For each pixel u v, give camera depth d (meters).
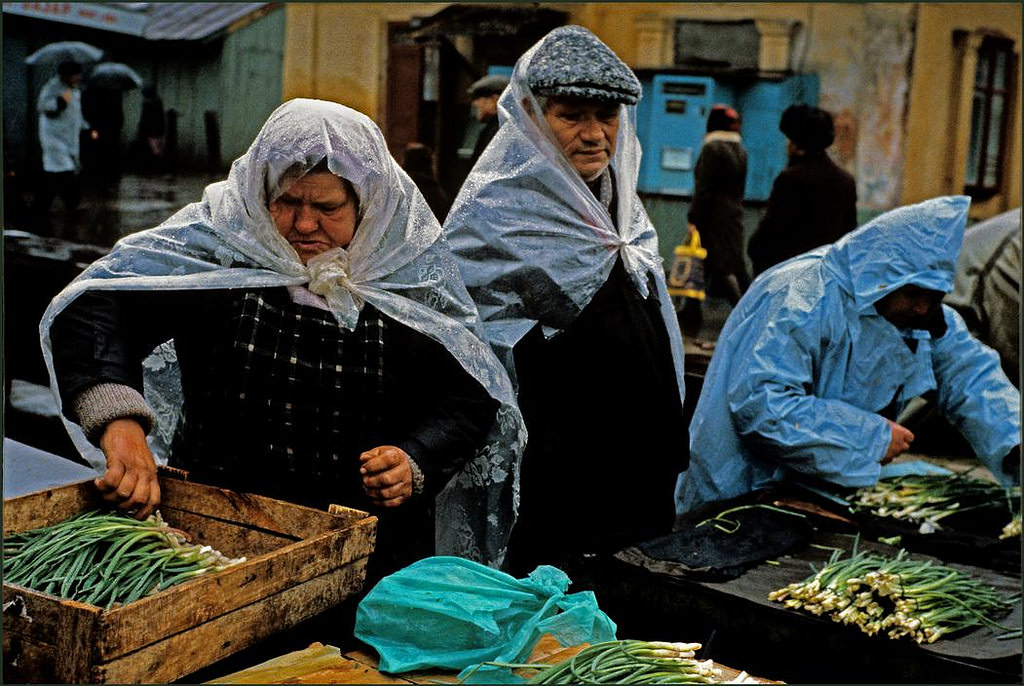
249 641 1.64
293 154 1.93
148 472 1.94
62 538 1.80
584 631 1.71
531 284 2.58
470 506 2.37
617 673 1.60
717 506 2.82
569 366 2.62
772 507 2.77
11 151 7.91
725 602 2.22
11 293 5.26
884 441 2.90
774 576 2.35
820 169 5.87
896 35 7.68
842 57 7.67
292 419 2.02
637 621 2.34
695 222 6.70
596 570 2.37
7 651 1.50
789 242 5.94
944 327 3.07
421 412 2.13
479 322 2.22
